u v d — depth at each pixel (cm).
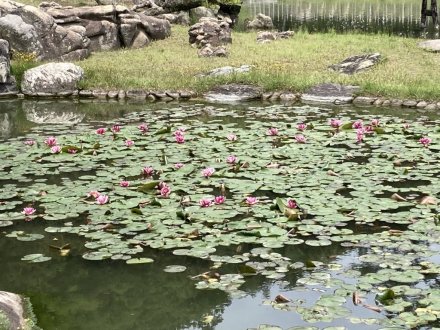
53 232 580
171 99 1251
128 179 708
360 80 1282
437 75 1336
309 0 4006
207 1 2348
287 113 1084
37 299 461
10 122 1047
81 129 970
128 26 1741
